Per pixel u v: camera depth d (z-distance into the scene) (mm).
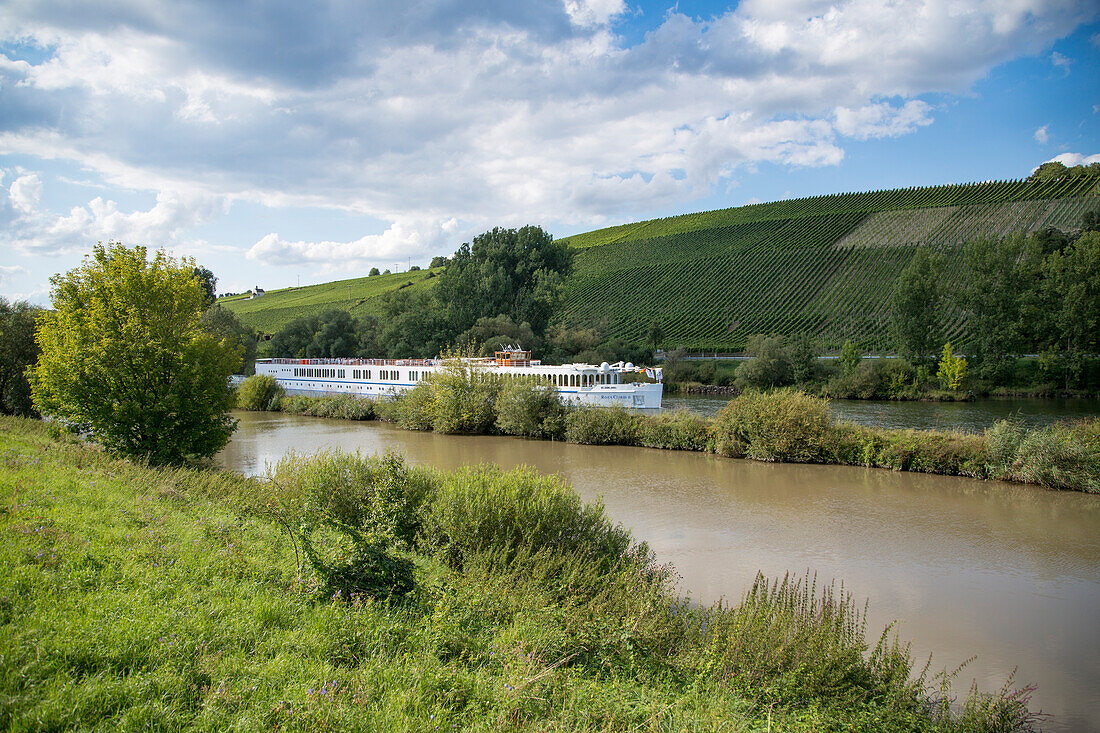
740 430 32969
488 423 43875
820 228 145250
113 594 7660
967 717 7707
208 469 23594
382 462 15406
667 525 19922
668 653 9062
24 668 5676
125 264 23609
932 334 77875
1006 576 15484
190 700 5836
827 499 23438
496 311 91625
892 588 14680
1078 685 10297
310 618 7910
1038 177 143250
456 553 12422
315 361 83000
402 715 5969
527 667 7309
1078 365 67000
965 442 28000
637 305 127438
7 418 29953
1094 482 24047
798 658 8633
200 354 24203
